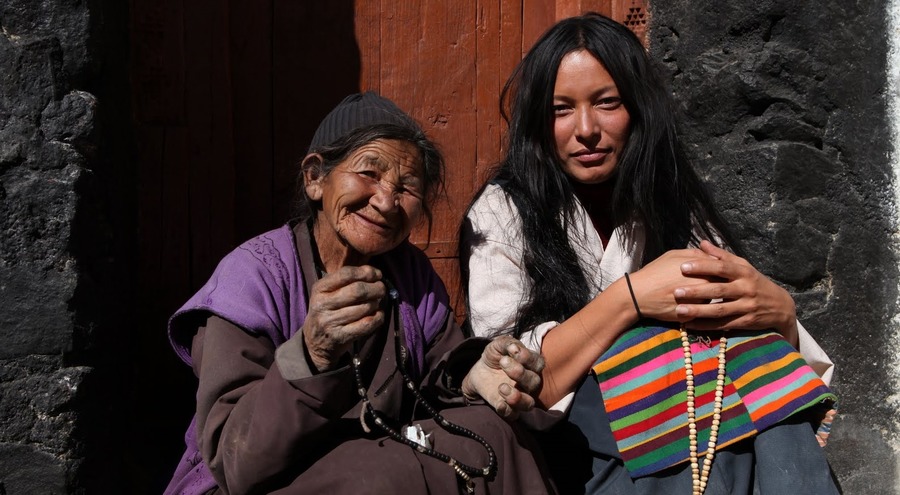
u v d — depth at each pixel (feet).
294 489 5.63
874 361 9.51
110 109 7.70
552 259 7.39
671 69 9.93
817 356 7.25
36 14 6.84
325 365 5.53
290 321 6.26
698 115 9.56
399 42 9.96
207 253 9.36
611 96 7.30
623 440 6.51
